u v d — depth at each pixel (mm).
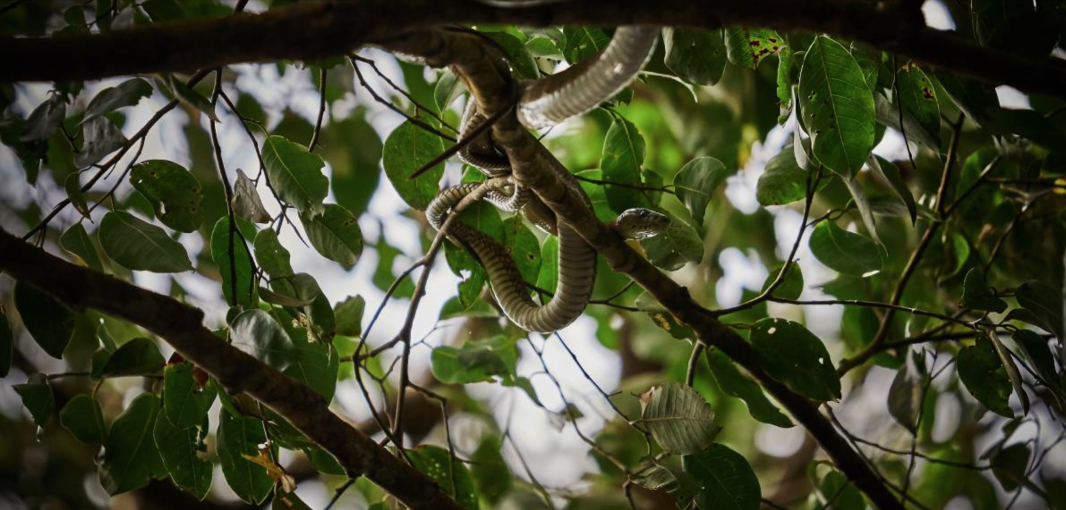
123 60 3031
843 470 3582
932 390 3969
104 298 3156
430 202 3479
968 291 3420
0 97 3348
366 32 3051
